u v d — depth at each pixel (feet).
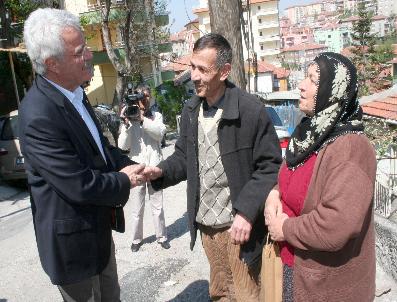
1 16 48.24
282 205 6.58
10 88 49.44
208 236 8.88
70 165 6.63
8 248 17.65
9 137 29.76
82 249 7.11
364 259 5.91
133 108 14.38
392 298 10.45
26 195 28.50
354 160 5.53
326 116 5.79
